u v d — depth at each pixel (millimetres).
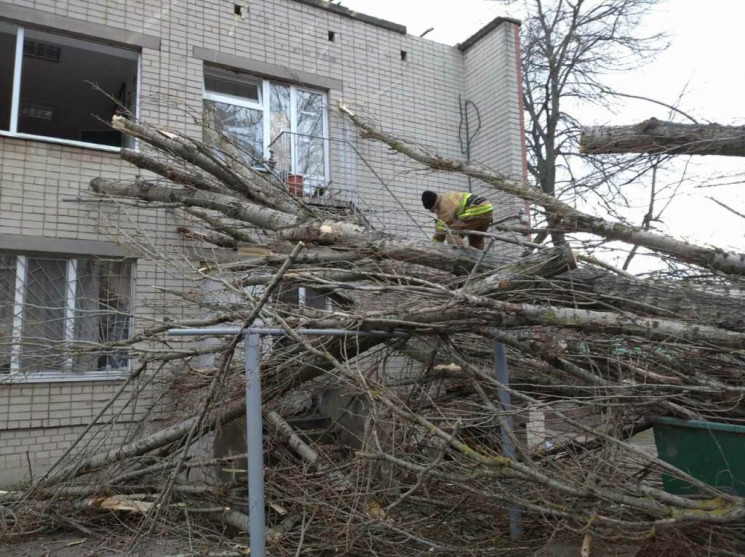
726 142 4129
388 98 10406
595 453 4336
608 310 4375
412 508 4812
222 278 5152
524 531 4809
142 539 4684
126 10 8375
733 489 3996
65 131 11258
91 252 7539
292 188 8297
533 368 5328
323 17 10008
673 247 4293
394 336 4621
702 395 4535
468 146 10938
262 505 3793
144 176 7953
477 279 4516
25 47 8391
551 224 4887
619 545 4305
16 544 5062
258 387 3914
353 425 5680
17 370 6371
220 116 9133
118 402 7309
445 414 4730
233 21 9180
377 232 4824
